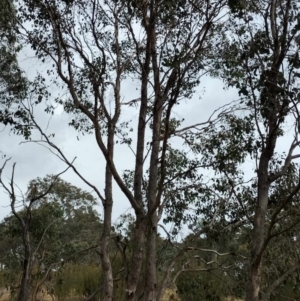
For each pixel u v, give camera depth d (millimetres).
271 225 7137
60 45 8531
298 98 7047
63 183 21922
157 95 8898
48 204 13641
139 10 9117
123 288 14672
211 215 10586
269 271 9898
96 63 9375
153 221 8812
